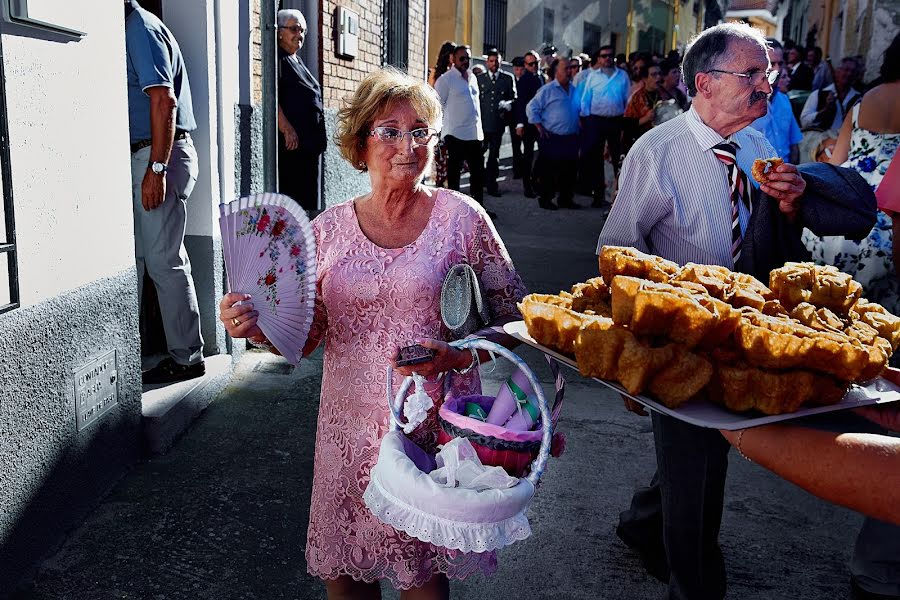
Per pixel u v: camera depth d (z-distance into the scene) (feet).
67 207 9.92
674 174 9.01
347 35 27.96
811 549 10.96
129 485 11.69
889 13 45.68
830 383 5.10
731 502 12.14
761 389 5.03
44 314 9.45
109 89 10.96
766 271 8.54
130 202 11.77
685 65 9.06
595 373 5.52
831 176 8.38
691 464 7.80
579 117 42.52
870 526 9.56
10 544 9.04
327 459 7.28
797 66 44.52
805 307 6.15
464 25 64.34
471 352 6.74
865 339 5.60
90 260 10.61
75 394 10.33
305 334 6.88
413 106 6.98
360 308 7.11
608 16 99.25
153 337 15.56
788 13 115.34
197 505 11.27
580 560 10.53
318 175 26.81
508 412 6.25
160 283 13.97
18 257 8.86
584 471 12.99
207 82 15.15
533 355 18.72
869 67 47.14
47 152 9.42
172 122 13.12
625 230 9.32
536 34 79.77
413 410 6.38
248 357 17.37
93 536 10.38
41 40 9.20
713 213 8.96
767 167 8.21
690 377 5.17
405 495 5.75
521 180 53.72
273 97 16.94
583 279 26.35
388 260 7.11
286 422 14.15
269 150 17.03
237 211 6.67
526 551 10.69
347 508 7.18
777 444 4.69
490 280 7.36
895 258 10.05
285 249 6.79
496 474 5.79
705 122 8.93
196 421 13.99
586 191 47.39
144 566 9.86
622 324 5.57
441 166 35.68
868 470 4.27
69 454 10.25
